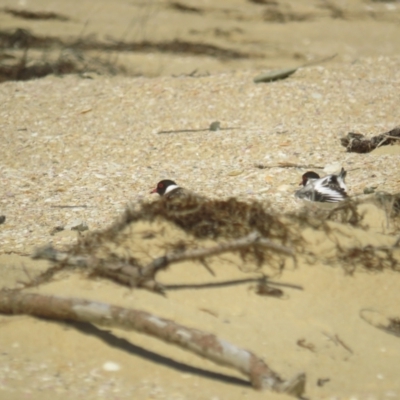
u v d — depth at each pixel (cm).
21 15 5081
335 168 2159
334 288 1443
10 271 1463
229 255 1466
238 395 1145
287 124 2589
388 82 3030
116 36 4738
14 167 2262
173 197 1557
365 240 1552
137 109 2755
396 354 1301
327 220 1595
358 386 1205
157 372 1202
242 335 1286
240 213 1523
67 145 2427
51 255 1416
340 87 2945
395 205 1728
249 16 5422
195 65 4172
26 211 1870
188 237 1498
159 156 2323
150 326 1198
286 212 1675
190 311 1331
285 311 1371
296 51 4672
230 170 2180
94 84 3073
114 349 1244
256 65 4291
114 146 2417
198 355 1193
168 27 5028
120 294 1348
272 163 2228
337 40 4981
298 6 5716
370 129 2498
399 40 5062
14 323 1287
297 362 1244
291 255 1462
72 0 5497
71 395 1134
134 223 1520
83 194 1998
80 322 1287
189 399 1135
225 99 2823
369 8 5775
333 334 1330
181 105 2777
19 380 1165
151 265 1379
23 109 2764
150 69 3991
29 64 3706
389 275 1490
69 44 4384
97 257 1422
